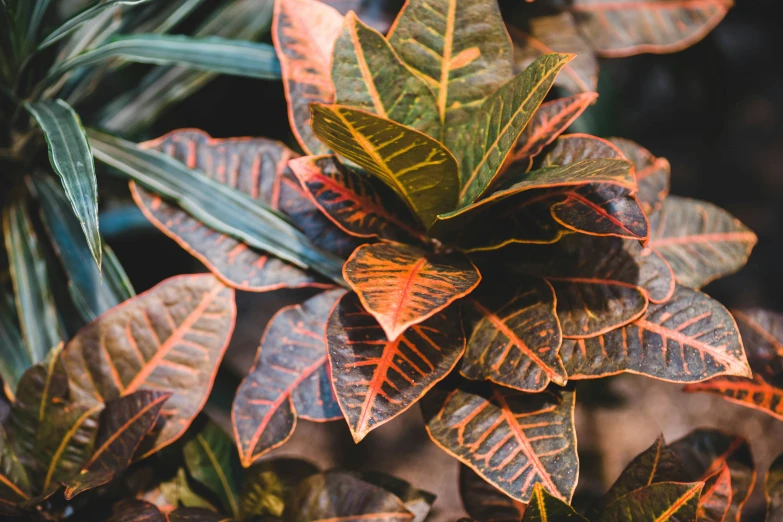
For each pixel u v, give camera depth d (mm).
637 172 1042
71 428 994
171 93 1217
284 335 991
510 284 962
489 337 939
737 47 2314
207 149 1072
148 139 1246
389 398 885
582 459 1492
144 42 1108
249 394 974
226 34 1221
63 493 993
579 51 1118
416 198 936
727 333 934
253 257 1032
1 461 995
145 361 1017
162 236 1424
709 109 1534
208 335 1021
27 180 1187
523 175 928
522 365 911
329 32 1022
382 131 853
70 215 1140
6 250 1218
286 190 1023
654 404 1600
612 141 1051
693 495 902
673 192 2092
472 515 1019
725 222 1069
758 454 1524
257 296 1808
